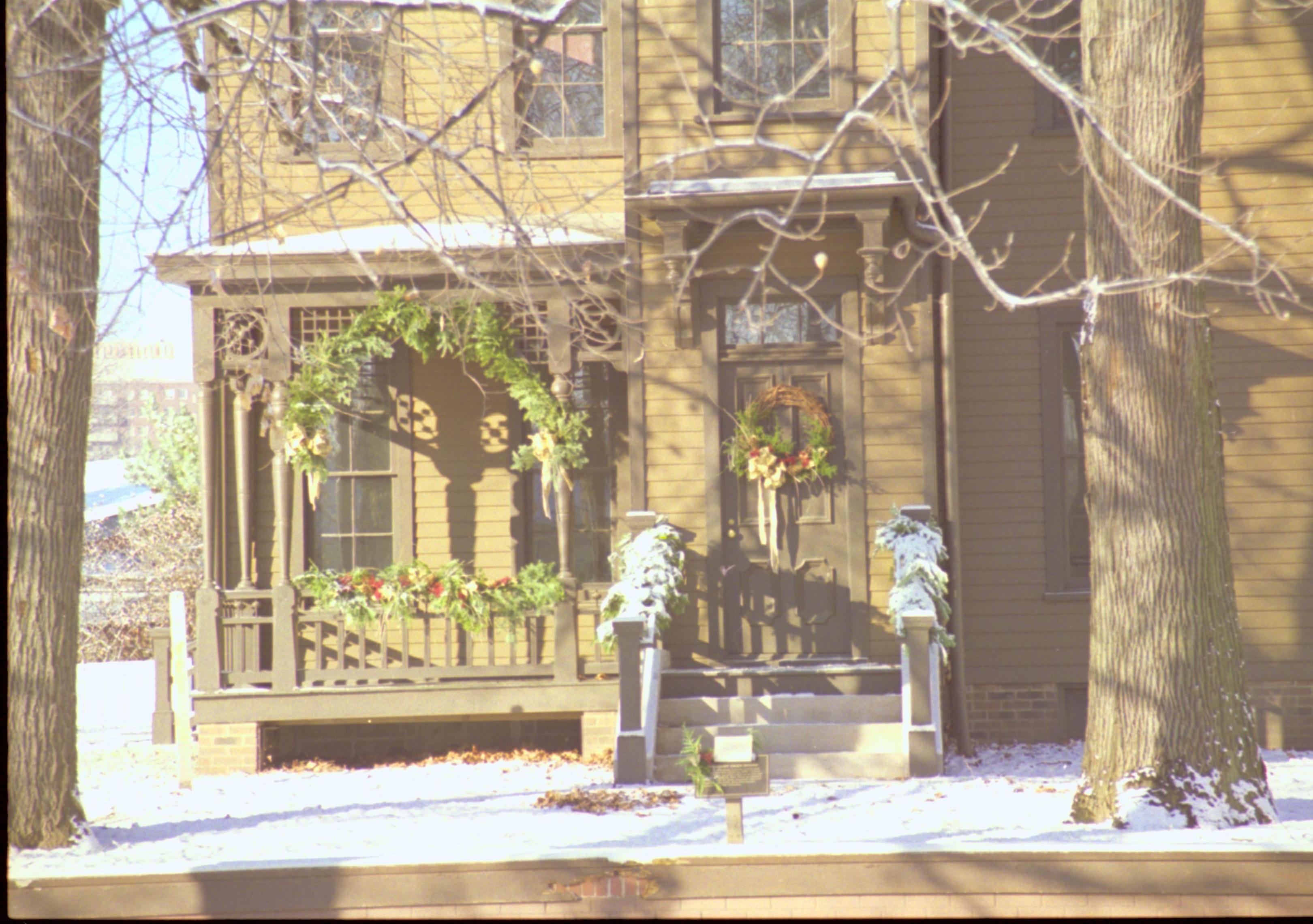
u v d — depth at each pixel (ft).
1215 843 27.22
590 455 54.29
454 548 54.13
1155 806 32.63
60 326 31.48
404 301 49.26
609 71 53.42
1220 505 34.76
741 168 49.21
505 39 48.96
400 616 49.37
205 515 49.93
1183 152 33.99
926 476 49.06
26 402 33.63
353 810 39.63
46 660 33.47
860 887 27.12
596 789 41.42
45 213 33.30
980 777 42.98
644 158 49.55
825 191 46.32
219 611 50.06
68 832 33.58
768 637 49.67
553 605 50.55
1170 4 33.88
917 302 49.67
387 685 50.21
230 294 49.42
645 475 49.75
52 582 33.65
